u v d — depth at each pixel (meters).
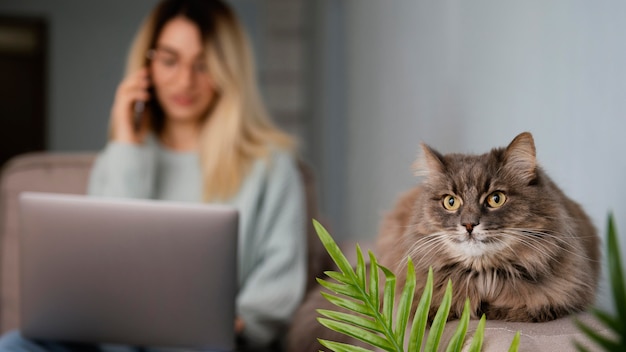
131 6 5.35
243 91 2.31
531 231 0.94
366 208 3.18
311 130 5.08
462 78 1.93
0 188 2.29
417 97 2.39
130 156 2.23
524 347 0.84
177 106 2.28
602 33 1.20
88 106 5.33
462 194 0.97
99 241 1.48
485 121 1.76
